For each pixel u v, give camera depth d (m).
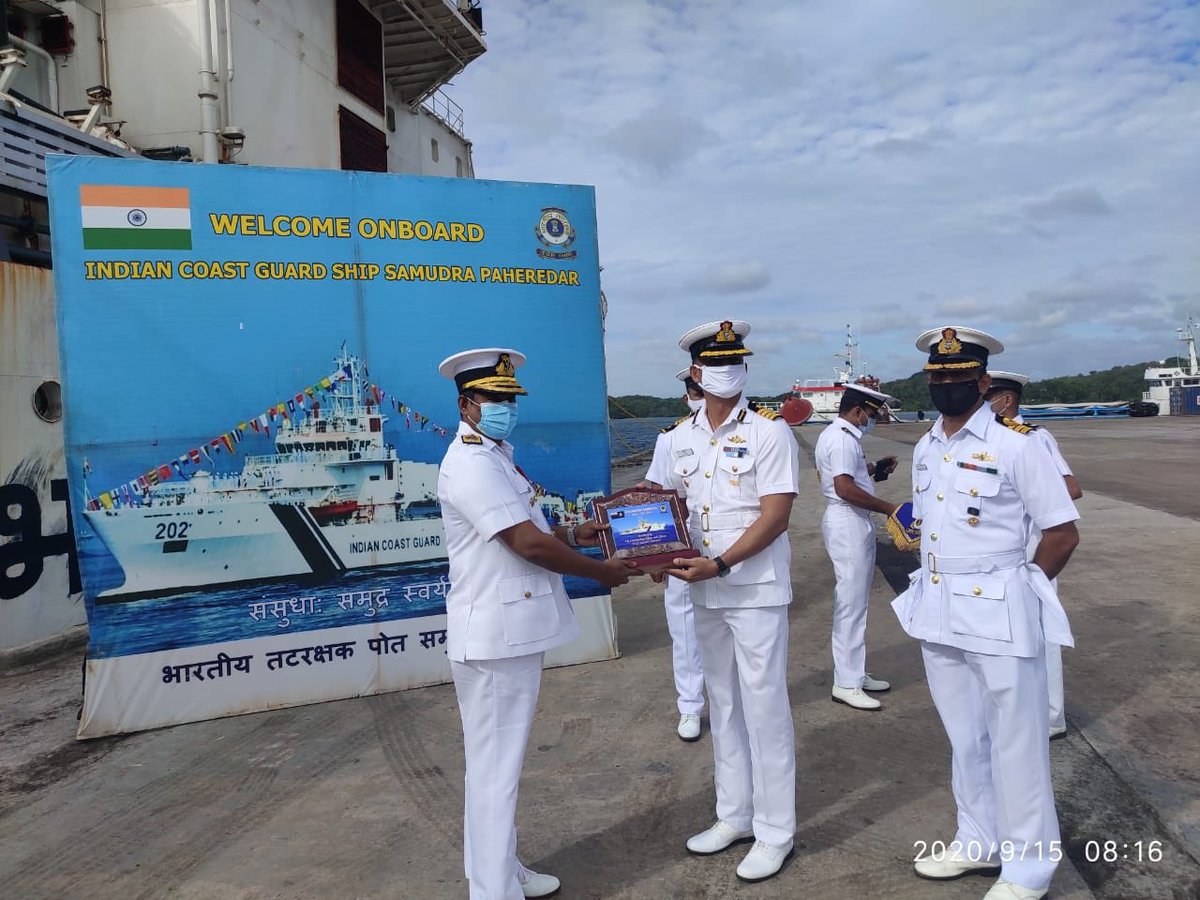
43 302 6.30
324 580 4.87
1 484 5.91
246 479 4.75
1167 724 3.99
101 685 4.46
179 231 4.67
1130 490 12.90
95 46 9.45
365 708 4.73
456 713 4.59
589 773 3.75
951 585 2.71
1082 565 7.53
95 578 4.50
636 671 5.18
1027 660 2.58
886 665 5.11
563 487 5.46
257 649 4.75
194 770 3.96
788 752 2.91
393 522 5.00
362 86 12.64
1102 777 3.48
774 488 2.90
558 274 5.45
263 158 10.31
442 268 5.16
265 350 4.80
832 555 4.40
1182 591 6.50
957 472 2.75
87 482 4.51
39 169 6.59
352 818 3.41
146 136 9.45
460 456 2.65
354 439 4.95
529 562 2.67
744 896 2.76
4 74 6.68
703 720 4.39
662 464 3.79
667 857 3.04
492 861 2.59
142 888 2.94
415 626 5.03
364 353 4.98
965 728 2.80
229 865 3.07
